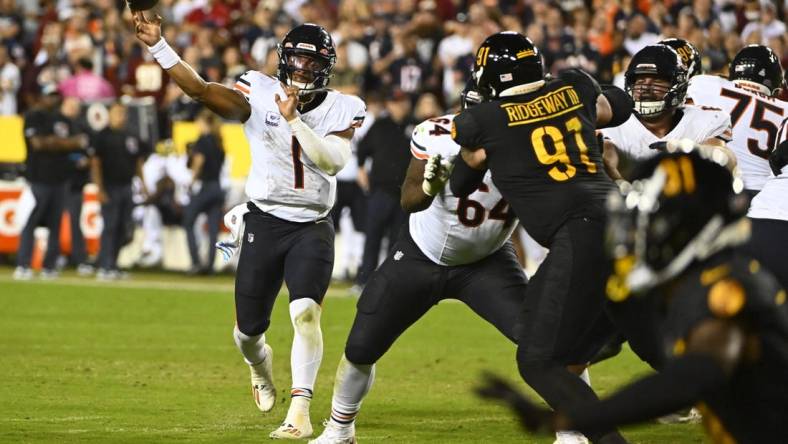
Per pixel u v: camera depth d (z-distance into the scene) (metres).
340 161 22.44
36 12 78.06
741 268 10.41
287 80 22.78
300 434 22.05
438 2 67.12
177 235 59.59
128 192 54.16
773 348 10.37
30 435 21.81
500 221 19.98
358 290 50.12
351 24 63.69
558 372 16.64
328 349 35.34
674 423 24.28
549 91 18.14
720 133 22.02
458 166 18.27
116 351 33.94
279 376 30.31
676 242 10.54
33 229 53.56
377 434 22.70
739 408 10.70
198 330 39.09
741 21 58.50
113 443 21.27
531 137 17.64
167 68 21.92
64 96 60.72
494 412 25.36
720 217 10.54
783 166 22.27
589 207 17.20
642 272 10.62
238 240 23.39
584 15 60.03
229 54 62.38
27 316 41.44
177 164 59.19
